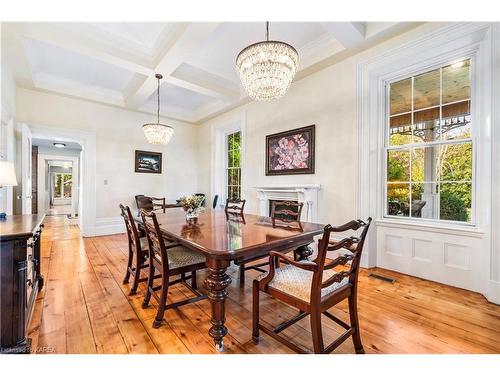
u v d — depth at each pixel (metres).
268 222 2.29
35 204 7.95
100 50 3.02
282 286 1.42
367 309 1.97
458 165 2.42
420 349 1.49
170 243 2.13
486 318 1.83
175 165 6.00
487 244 2.13
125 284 2.46
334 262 1.26
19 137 3.82
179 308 1.99
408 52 2.58
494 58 2.05
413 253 2.64
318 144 3.44
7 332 1.31
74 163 8.55
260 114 4.45
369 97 2.90
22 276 1.36
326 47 3.09
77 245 4.05
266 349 1.48
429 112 2.60
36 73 3.88
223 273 1.49
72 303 2.05
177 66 3.36
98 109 4.81
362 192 2.94
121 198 5.12
